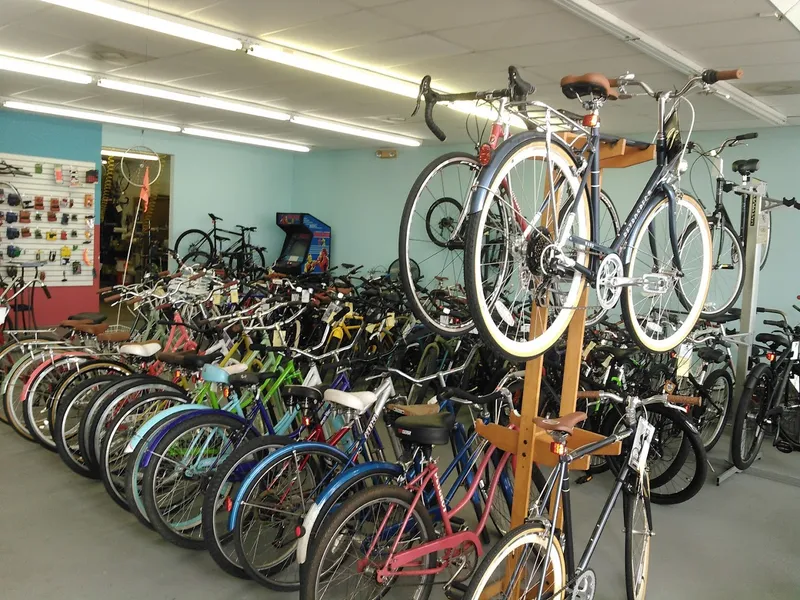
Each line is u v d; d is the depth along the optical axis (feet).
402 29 12.68
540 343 6.52
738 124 19.52
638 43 12.28
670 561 10.08
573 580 7.18
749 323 14.74
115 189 35.73
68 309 26.12
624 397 9.09
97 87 19.06
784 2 10.41
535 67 14.89
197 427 9.45
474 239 5.59
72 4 11.61
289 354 11.58
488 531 10.58
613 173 23.04
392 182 29.96
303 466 8.87
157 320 15.83
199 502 10.44
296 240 32.73
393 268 29.30
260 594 8.68
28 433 13.61
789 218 19.39
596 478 13.44
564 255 6.22
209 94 19.72
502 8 11.14
